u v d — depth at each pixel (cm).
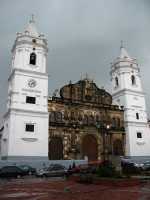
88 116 6738
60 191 2238
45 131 5825
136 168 3553
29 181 3434
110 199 1748
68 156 6088
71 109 6538
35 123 5747
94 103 6962
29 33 6500
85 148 6488
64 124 6256
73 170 4088
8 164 5131
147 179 2884
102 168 2956
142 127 7469
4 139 5853
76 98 6800
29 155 5441
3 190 2400
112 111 7162
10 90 6131
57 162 5662
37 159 5503
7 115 5850
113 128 6969
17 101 5728
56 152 5984
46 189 2411
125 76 7806
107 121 6981
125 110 7400
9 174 4150
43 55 6531
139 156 7031
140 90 7906
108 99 7325
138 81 8000
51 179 3747
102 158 6544
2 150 5959
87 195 1953
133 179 2691
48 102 6234
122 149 6988
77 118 6544
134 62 8138
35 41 6538
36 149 5575
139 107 7669
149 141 7456
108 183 2605
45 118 5925
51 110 6238
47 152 5672
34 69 6253
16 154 5303
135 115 7494
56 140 6084
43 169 4569
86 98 6944
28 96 5925
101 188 2364
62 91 6675
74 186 2603
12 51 6662
